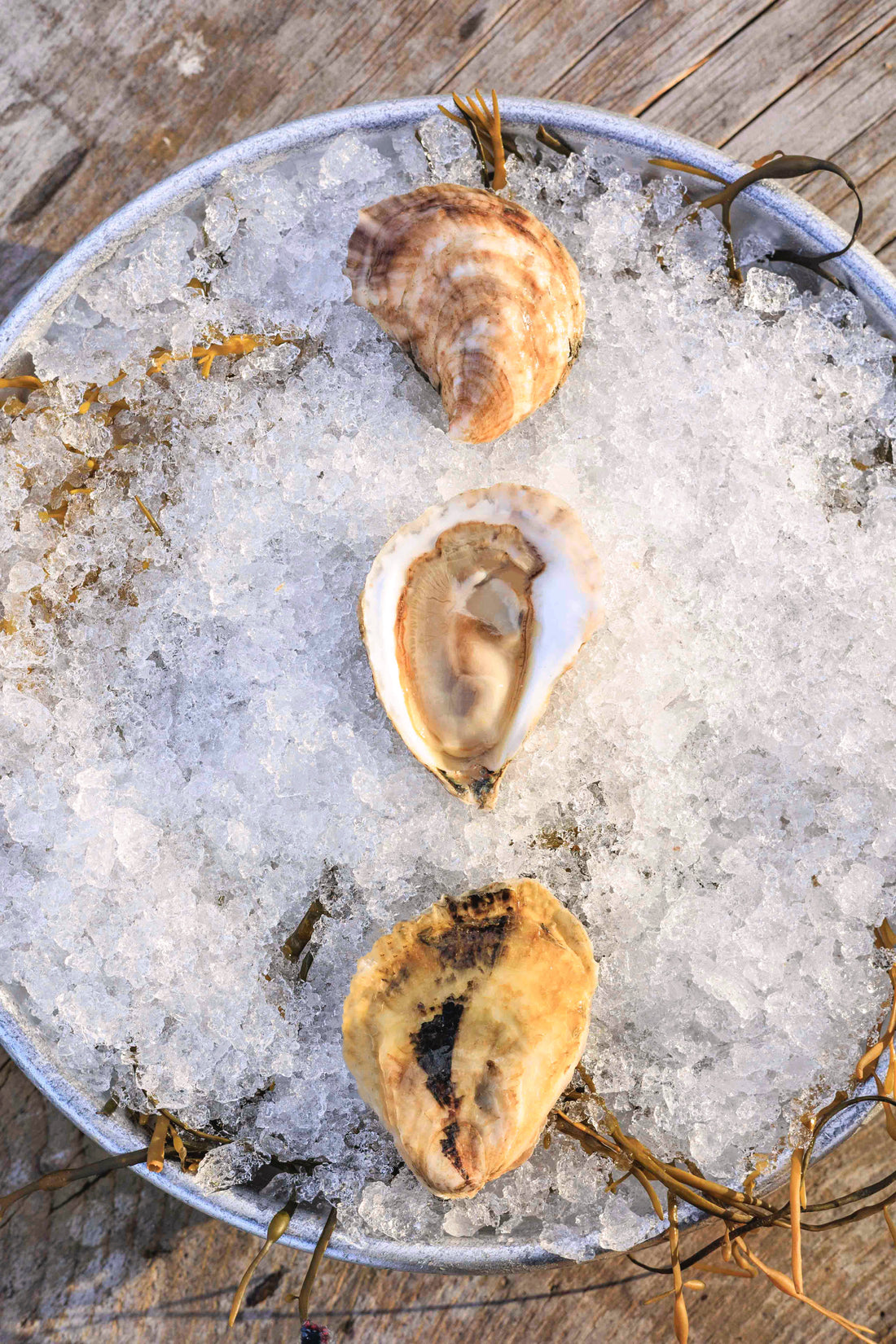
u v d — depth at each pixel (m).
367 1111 0.50
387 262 0.50
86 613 0.51
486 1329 0.57
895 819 0.50
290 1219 0.48
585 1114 0.50
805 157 0.48
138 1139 0.49
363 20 0.57
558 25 0.56
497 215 0.50
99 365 0.51
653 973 0.50
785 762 0.50
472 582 0.52
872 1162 0.56
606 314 0.51
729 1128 0.49
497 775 0.51
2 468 0.51
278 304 0.51
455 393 0.49
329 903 0.50
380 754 0.51
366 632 0.50
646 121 0.56
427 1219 0.49
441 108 0.49
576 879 0.51
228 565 0.50
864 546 0.50
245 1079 0.50
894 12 0.56
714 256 0.50
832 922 0.49
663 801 0.50
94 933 0.50
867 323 0.50
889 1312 0.56
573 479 0.51
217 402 0.51
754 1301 0.56
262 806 0.50
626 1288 0.57
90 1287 0.56
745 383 0.50
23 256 0.57
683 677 0.50
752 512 0.50
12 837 0.50
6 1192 0.56
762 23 0.56
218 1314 0.56
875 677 0.50
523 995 0.48
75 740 0.50
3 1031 0.48
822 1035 0.49
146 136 0.57
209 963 0.50
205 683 0.51
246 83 0.57
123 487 0.51
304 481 0.50
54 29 0.57
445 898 0.49
